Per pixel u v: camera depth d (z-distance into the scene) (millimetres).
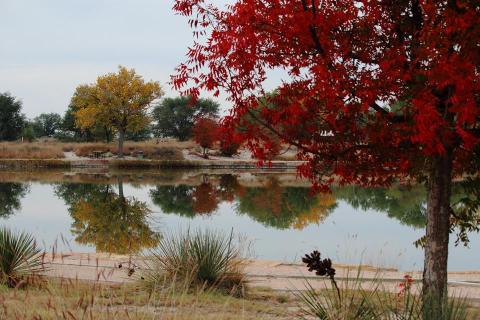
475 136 6496
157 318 6953
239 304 9195
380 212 29328
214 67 6625
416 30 6562
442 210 6895
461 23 5621
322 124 6969
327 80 6223
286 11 6336
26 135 90125
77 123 72875
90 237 20094
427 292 6562
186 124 107750
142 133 116125
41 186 42938
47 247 17375
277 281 11945
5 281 9523
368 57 6641
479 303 9805
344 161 7328
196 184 45906
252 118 6984
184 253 10406
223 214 27453
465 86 5520
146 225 23484
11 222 24359
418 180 7613
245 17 6344
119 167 71500
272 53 6660
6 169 67188
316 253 6145
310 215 27672
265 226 23547
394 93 6434
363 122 6906
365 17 6633
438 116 5699
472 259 17375
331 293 9570
